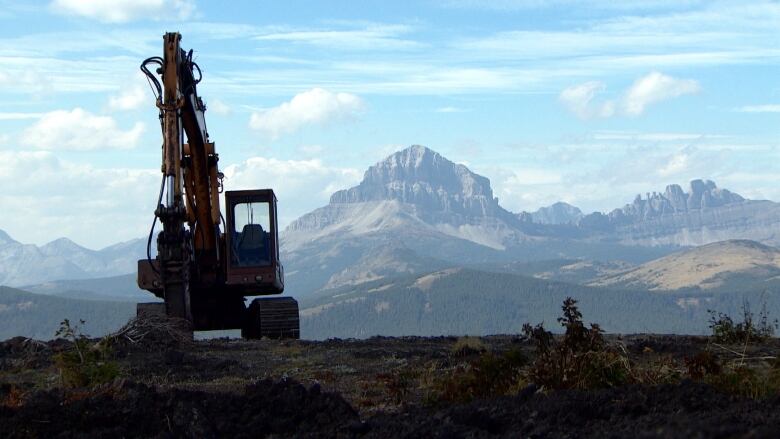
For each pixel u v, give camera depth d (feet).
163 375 72.84
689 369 56.65
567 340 56.18
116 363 76.48
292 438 43.37
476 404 49.47
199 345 96.27
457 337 109.40
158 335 95.91
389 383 61.62
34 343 90.38
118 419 46.19
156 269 106.32
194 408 46.24
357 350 89.76
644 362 69.77
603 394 47.47
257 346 95.40
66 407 46.78
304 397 48.75
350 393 62.85
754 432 33.32
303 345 96.48
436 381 59.72
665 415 43.24
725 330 91.35
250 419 46.60
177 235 104.68
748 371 54.49
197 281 118.83
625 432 39.78
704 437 33.42
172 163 104.42
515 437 41.27
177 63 105.40
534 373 55.72
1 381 70.03
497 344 91.09
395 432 42.32
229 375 73.05
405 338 109.60
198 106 114.93
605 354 55.31
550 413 44.83
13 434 45.06
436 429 41.96
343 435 42.68
